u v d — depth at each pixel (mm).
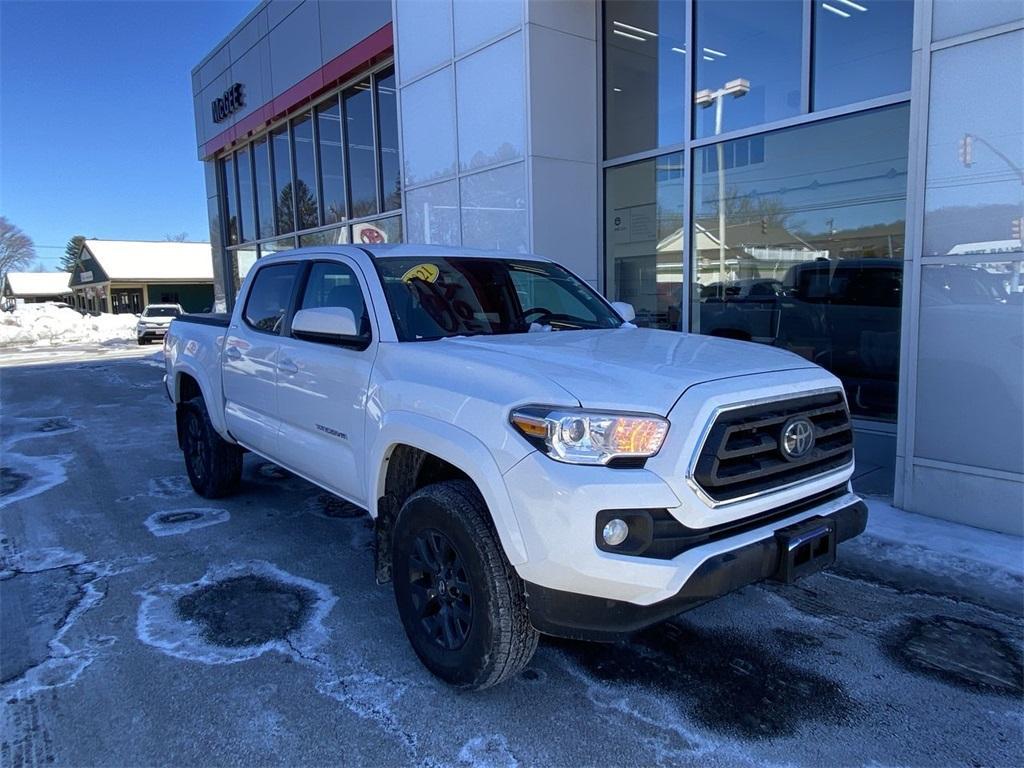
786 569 2596
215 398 5156
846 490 3105
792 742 2607
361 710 2816
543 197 8117
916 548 4180
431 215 9742
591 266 8750
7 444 8031
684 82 7812
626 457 2410
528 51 7828
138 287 54125
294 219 16016
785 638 3377
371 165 12898
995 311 4289
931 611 3611
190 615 3629
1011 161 4164
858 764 2482
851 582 3943
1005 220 4215
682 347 3258
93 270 55219
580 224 8539
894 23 6191
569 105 8250
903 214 6281
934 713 2777
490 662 2676
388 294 3629
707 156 7723
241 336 4816
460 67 8867
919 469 4723
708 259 7848
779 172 7129
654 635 3414
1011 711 2785
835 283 6812
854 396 6762
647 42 8117
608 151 8672
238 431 4941
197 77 19281
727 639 3373
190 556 4445
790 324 7188
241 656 3223
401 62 9969
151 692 2938
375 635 3418
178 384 5832
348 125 13422
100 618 3598
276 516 5230
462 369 2936
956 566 3992
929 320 4555
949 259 4426
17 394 12586
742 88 7348
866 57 6414
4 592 3914
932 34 4395
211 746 2598
